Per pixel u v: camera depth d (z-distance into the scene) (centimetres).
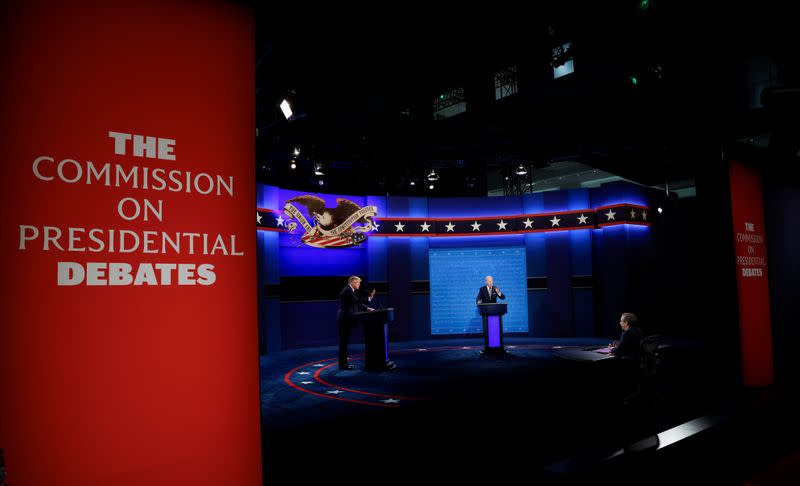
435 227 1505
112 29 268
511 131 1350
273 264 1304
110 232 260
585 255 1426
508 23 768
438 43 819
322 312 1415
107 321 256
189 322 280
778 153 751
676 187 1870
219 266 294
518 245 1498
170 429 270
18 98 240
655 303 1459
